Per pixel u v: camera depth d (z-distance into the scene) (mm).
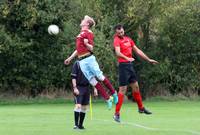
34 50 69750
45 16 67812
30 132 29062
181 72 75125
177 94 75000
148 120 38719
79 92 29969
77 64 29875
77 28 69875
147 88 74312
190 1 73312
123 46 33375
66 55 68812
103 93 29984
